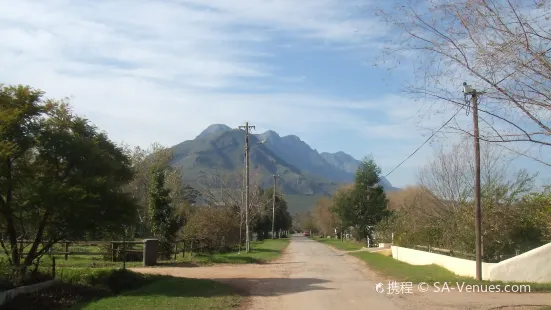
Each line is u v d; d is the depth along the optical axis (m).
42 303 12.66
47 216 15.02
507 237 23.94
